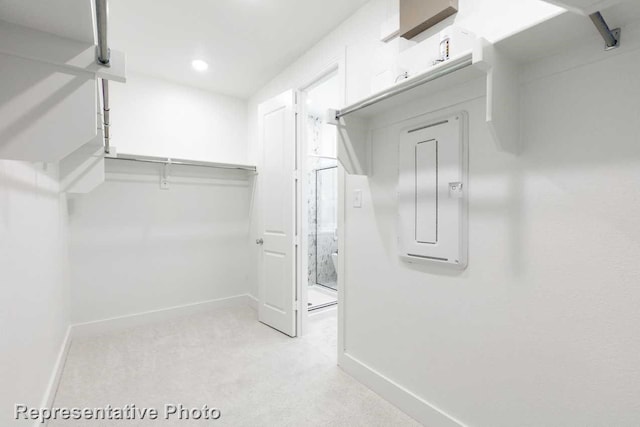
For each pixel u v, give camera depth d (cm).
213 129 349
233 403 176
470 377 140
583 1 76
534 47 109
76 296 268
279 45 253
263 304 303
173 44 251
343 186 213
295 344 256
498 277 129
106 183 284
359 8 205
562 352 111
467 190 140
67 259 252
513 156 124
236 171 362
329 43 234
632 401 96
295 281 275
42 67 70
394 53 164
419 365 163
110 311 285
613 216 100
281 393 186
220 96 354
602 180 102
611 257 100
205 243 340
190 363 222
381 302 186
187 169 330
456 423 145
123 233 292
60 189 207
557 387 112
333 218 454
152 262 308
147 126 308
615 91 99
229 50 261
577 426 107
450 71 121
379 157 187
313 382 199
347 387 193
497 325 130
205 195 341
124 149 296
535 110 117
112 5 202
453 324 147
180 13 211
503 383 128
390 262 180
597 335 103
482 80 134
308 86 270
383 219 184
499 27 130
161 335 273
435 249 152
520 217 122
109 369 212
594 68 103
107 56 74
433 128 152
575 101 107
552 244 113
